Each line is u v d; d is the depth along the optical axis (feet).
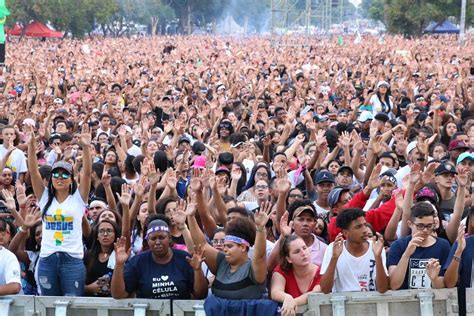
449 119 83.66
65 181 44.37
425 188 46.80
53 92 127.54
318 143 62.39
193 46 306.76
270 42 306.14
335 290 39.42
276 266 40.52
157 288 39.55
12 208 46.62
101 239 45.42
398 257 40.52
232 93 120.06
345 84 131.44
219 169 57.41
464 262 39.96
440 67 155.22
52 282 44.57
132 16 523.70
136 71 155.22
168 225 42.91
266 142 71.56
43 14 374.43
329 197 49.29
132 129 89.76
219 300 37.83
